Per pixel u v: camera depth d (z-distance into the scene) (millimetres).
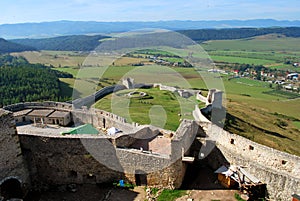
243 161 23312
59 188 23484
